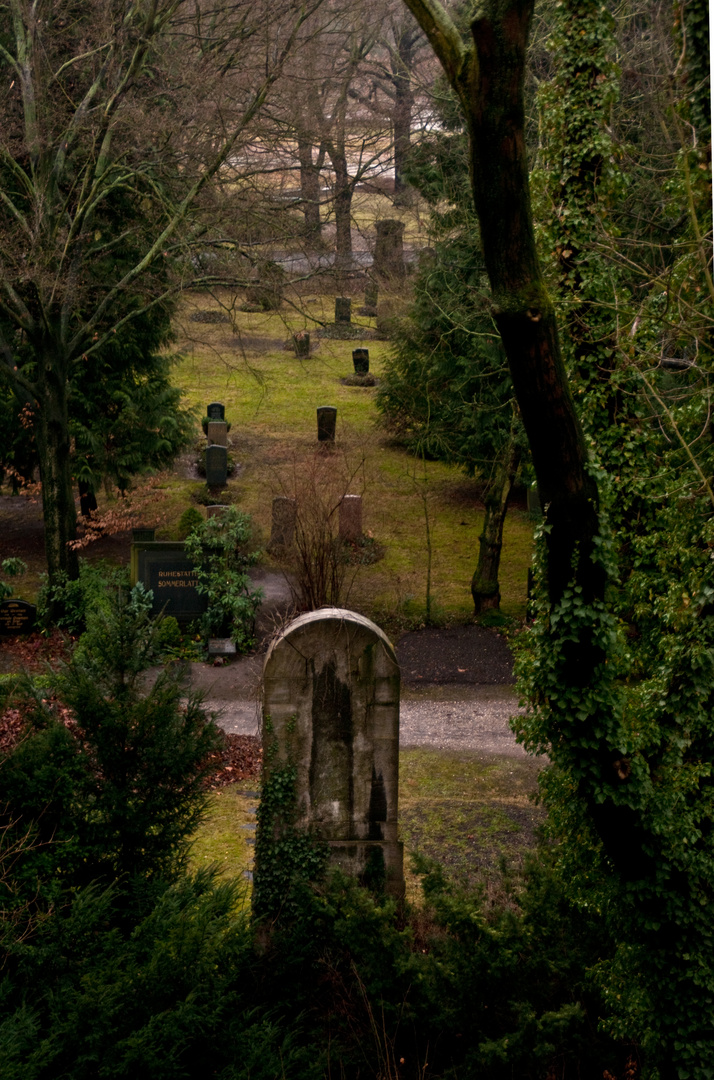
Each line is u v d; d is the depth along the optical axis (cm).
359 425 2555
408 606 1714
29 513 2180
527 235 468
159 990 529
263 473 2244
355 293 1975
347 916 648
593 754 566
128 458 1911
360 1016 643
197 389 2794
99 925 605
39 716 695
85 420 1881
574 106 694
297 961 694
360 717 772
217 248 1597
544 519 556
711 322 578
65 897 613
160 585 1625
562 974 613
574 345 716
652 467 730
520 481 1650
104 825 659
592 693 556
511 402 1489
